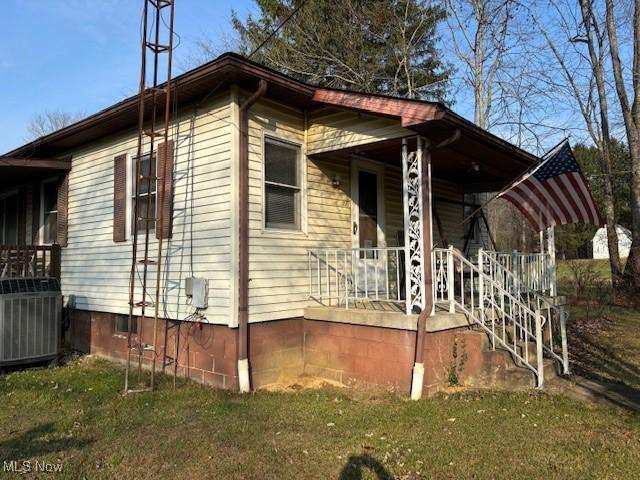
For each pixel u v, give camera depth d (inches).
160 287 289.6
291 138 286.8
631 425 191.5
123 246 321.7
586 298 585.0
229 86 255.8
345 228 318.7
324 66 729.0
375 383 252.1
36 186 421.4
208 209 263.9
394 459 161.6
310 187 297.0
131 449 169.9
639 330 421.7
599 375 274.7
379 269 341.1
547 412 207.6
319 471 153.3
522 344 261.9
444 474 150.3
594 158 967.0
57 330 311.7
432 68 763.4
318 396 237.8
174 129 287.7
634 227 603.8
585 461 158.7
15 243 444.8
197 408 218.7
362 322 256.2
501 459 160.7
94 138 348.8
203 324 264.5
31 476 149.6
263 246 264.8
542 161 281.7
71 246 369.4
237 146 254.1
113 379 270.2
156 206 290.7
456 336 252.7
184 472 152.9
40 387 256.7
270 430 189.5
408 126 237.9
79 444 175.3
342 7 713.6
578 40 696.4
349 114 275.9
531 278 326.0
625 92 623.5
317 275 292.5
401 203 369.4
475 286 407.8
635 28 593.0
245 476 150.1
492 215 821.9
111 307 328.8
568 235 1263.5
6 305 290.5
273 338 267.3
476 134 256.2
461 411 210.4
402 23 712.4
